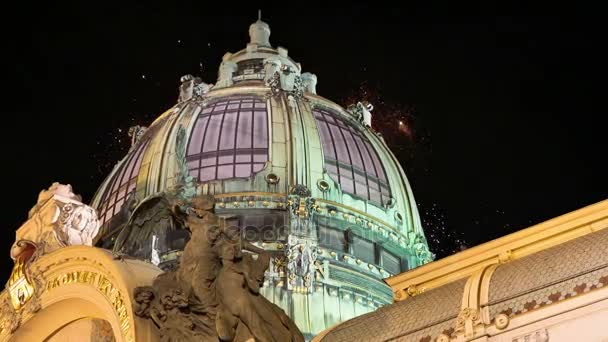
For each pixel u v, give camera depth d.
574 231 24.47
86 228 29.03
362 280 55.19
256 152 58.62
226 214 55.53
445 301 23.64
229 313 24.39
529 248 24.88
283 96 61.78
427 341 23.03
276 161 57.91
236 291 24.59
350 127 62.78
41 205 29.30
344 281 54.66
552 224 24.69
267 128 59.69
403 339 23.48
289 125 59.72
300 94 62.31
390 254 57.81
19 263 29.00
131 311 24.64
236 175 57.81
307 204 55.69
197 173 58.06
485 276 23.08
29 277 28.23
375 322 24.55
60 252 27.45
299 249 54.03
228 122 60.34
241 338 24.23
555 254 22.69
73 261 27.14
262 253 25.50
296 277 53.44
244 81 65.06
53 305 27.81
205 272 24.77
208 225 25.34
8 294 29.08
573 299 21.28
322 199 56.88
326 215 56.38
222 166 58.16
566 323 21.19
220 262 25.06
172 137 59.75
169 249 53.22
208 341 24.27
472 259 25.58
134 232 27.73
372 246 57.03
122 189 59.81
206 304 24.52
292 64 66.19
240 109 61.06
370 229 57.34
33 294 28.16
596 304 21.00
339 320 53.19
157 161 58.75
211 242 25.11
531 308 21.72
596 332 20.80
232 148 58.84
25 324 28.31
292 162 57.81
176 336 24.25
